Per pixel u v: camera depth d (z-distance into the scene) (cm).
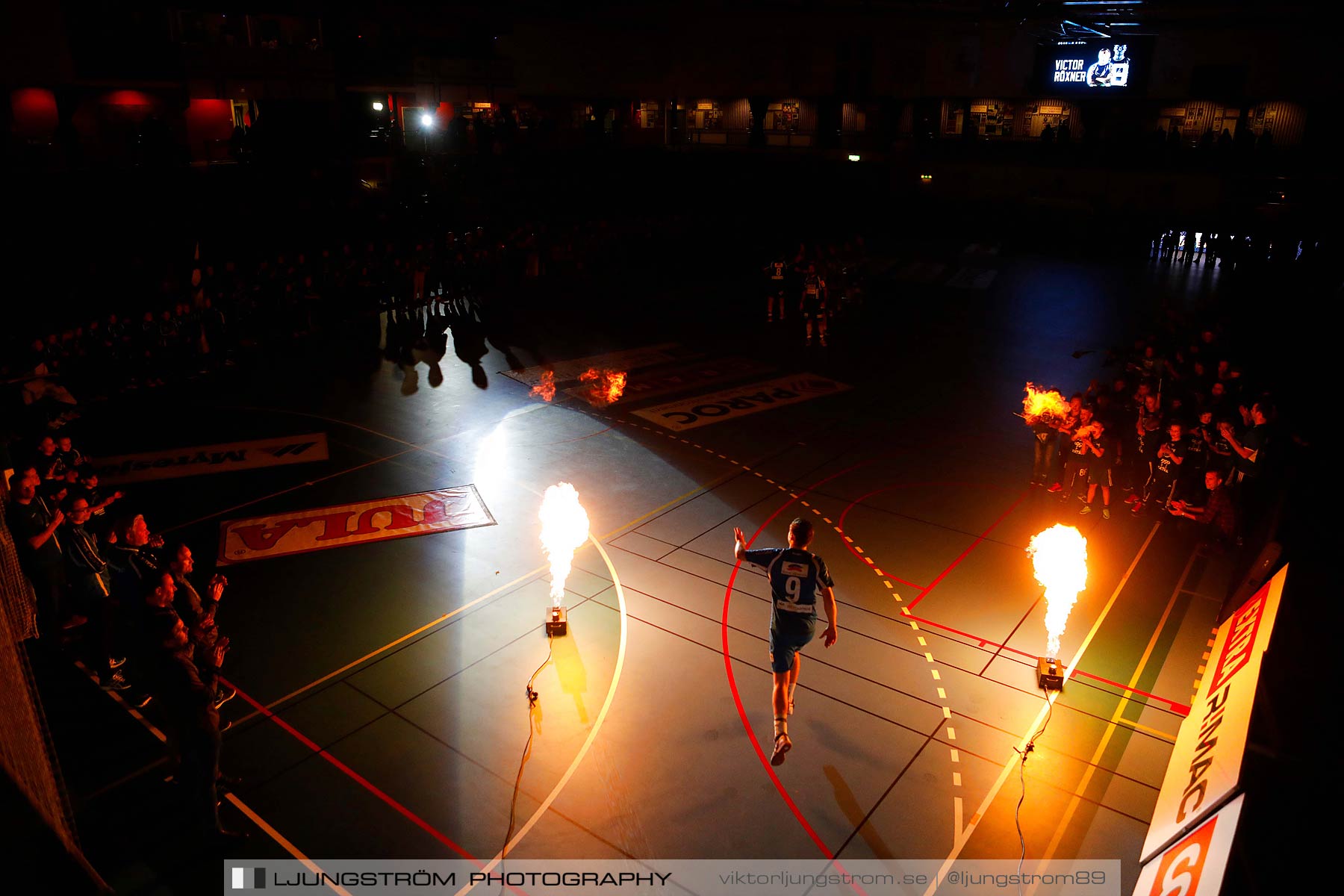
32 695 443
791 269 2350
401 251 2484
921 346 2125
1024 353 2055
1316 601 848
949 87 4091
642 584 1045
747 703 827
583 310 2442
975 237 3700
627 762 748
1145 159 3694
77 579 831
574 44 3975
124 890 619
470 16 3203
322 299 2200
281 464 1389
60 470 1123
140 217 2319
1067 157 3869
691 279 2858
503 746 769
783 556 750
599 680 860
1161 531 1181
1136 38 3656
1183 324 1794
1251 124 3628
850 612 983
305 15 2731
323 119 3155
